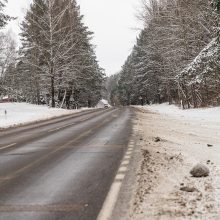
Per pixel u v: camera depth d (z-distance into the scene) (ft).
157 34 160.15
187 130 64.95
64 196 25.03
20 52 227.20
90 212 21.61
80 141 53.26
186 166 32.63
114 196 24.50
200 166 28.89
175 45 145.28
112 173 31.22
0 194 26.02
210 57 107.24
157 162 34.58
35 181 29.48
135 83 331.36
